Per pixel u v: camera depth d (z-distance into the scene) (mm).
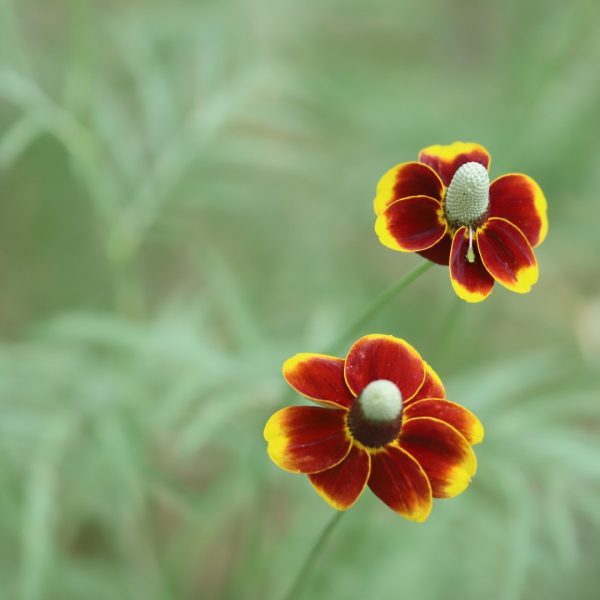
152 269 995
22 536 668
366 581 700
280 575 704
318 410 542
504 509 685
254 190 837
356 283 908
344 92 958
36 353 688
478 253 556
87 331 668
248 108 769
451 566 708
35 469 650
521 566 634
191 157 731
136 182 733
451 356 788
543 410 673
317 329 704
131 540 724
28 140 689
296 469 536
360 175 965
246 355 674
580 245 920
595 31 839
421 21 1093
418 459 540
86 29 691
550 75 746
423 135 946
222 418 667
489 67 1086
